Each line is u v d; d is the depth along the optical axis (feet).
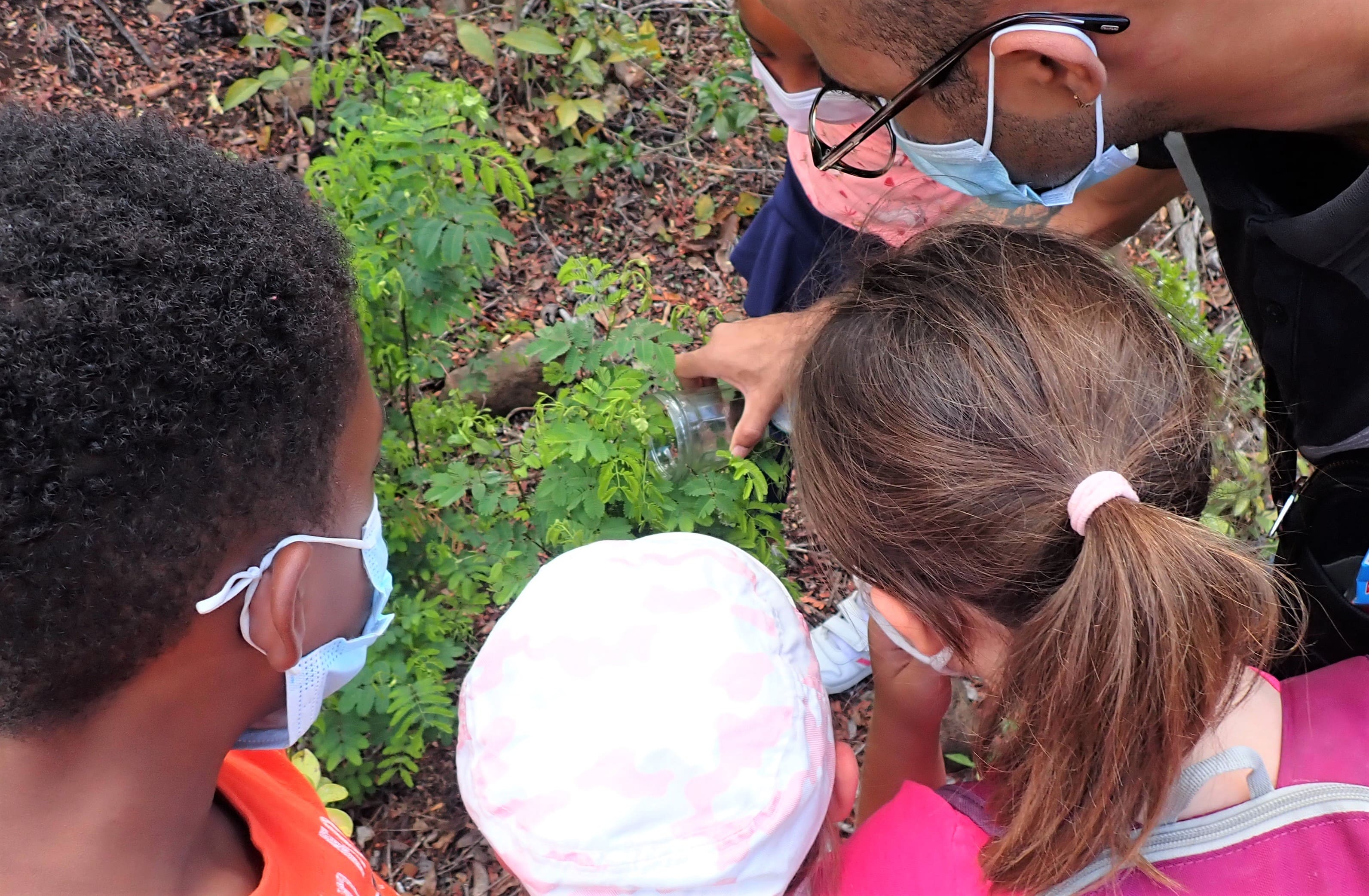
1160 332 3.34
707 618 3.32
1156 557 2.71
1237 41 3.60
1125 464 2.99
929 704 4.53
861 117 5.36
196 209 2.38
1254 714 3.26
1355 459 4.47
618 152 11.60
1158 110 4.04
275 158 10.23
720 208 11.47
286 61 9.53
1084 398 3.05
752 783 3.02
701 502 5.38
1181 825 3.04
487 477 5.99
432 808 7.11
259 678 2.87
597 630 3.29
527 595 3.51
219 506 2.42
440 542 6.37
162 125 2.62
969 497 3.06
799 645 3.58
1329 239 3.77
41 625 2.24
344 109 7.08
